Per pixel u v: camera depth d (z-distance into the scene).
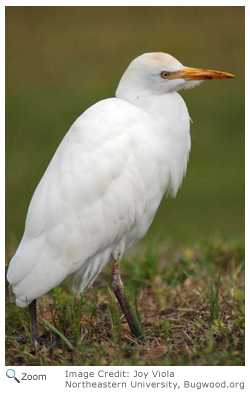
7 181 21.97
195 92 28.47
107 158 9.36
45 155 23.62
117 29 34.12
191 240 14.67
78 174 9.31
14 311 10.27
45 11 37.00
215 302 9.84
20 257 9.34
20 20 35.72
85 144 9.41
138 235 10.22
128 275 12.33
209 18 35.25
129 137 9.54
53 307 10.42
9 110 26.70
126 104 9.81
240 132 24.89
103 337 9.51
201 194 20.81
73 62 30.89
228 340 8.98
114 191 9.41
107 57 30.86
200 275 11.81
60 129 25.33
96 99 27.39
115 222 9.52
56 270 9.32
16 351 9.16
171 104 10.03
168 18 35.53
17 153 23.66
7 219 19.81
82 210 9.33
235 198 20.56
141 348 9.05
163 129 9.92
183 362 8.58
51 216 9.30
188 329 9.55
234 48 31.08
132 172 9.52
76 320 9.53
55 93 28.12
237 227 18.52
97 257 9.75
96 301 10.27
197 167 22.55
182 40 32.16
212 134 24.58
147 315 10.61
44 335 9.77
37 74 29.91
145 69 9.92
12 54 31.86
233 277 11.27
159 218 19.44
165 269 12.31
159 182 9.98
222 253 12.56
